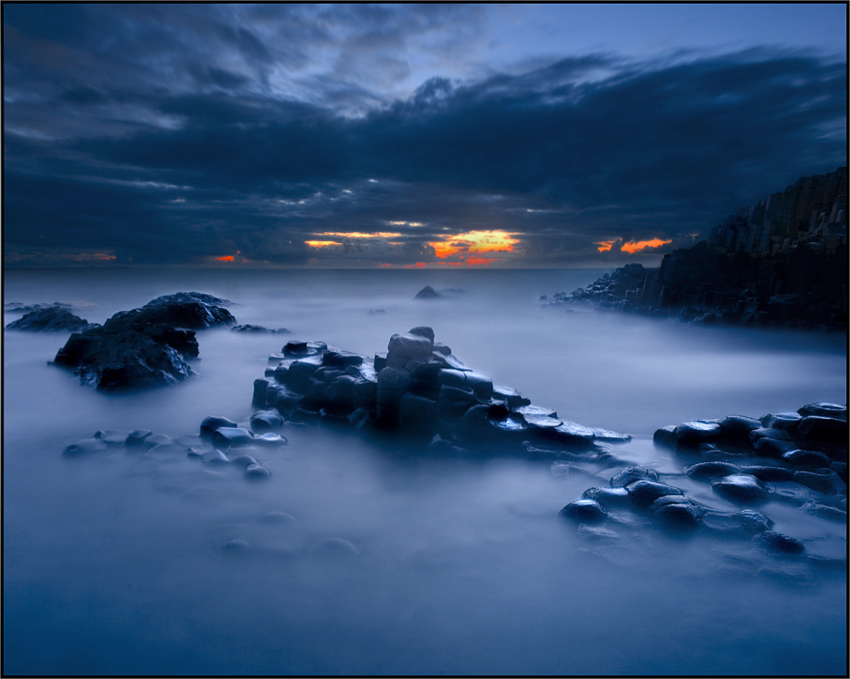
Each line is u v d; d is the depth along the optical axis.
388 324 20.12
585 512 4.10
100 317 21.72
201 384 9.30
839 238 17.92
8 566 3.41
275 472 5.18
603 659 2.68
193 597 3.11
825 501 4.43
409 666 2.61
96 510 4.24
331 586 3.26
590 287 29.45
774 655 2.71
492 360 12.53
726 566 3.48
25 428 6.60
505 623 2.94
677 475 5.01
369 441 6.20
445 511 4.36
